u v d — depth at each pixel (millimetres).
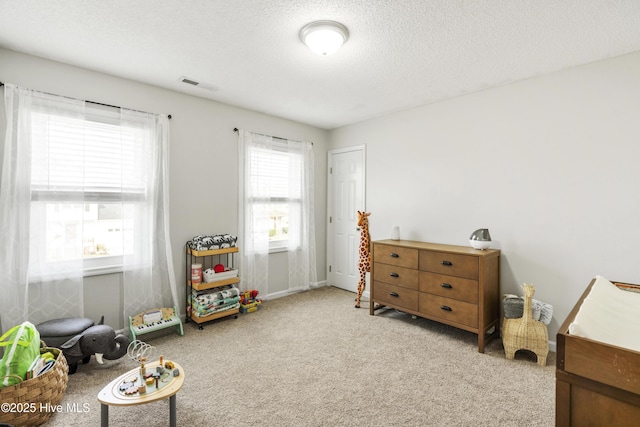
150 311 2777
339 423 1646
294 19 1871
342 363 2295
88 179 2580
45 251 2344
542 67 2461
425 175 3420
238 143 3561
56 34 2053
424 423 1648
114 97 2705
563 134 2492
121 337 2270
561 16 1798
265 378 2088
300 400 1846
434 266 2822
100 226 2654
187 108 3166
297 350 2506
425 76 2672
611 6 1696
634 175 2189
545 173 2584
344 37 1991
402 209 3650
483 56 2303
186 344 2613
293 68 2553
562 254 2506
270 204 3828
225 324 3072
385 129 3832
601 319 1336
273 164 3893
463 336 2799
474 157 3021
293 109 3637
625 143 2223
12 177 2227
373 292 3344
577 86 2424
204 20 1887
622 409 937
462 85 2857
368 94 3121
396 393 1920
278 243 4012
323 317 3277
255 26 1952
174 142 3080
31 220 2299
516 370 2205
